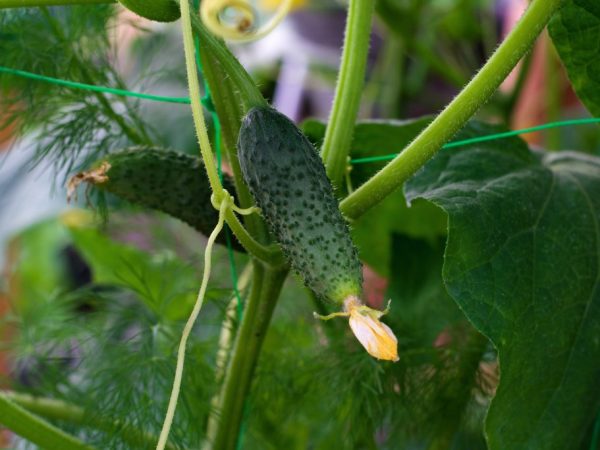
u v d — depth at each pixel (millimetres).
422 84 897
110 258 635
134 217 632
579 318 408
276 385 508
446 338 547
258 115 324
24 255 887
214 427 496
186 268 559
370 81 896
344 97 392
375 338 286
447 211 393
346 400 498
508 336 384
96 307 564
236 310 502
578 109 868
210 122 563
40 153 512
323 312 517
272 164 313
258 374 500
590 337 410
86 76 508
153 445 458
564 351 403
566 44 444
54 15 516
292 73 996
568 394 404
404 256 559
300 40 994
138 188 394
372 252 600
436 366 510
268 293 411
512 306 388
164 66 579
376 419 505
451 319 528
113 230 632
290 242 305
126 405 450
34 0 379
